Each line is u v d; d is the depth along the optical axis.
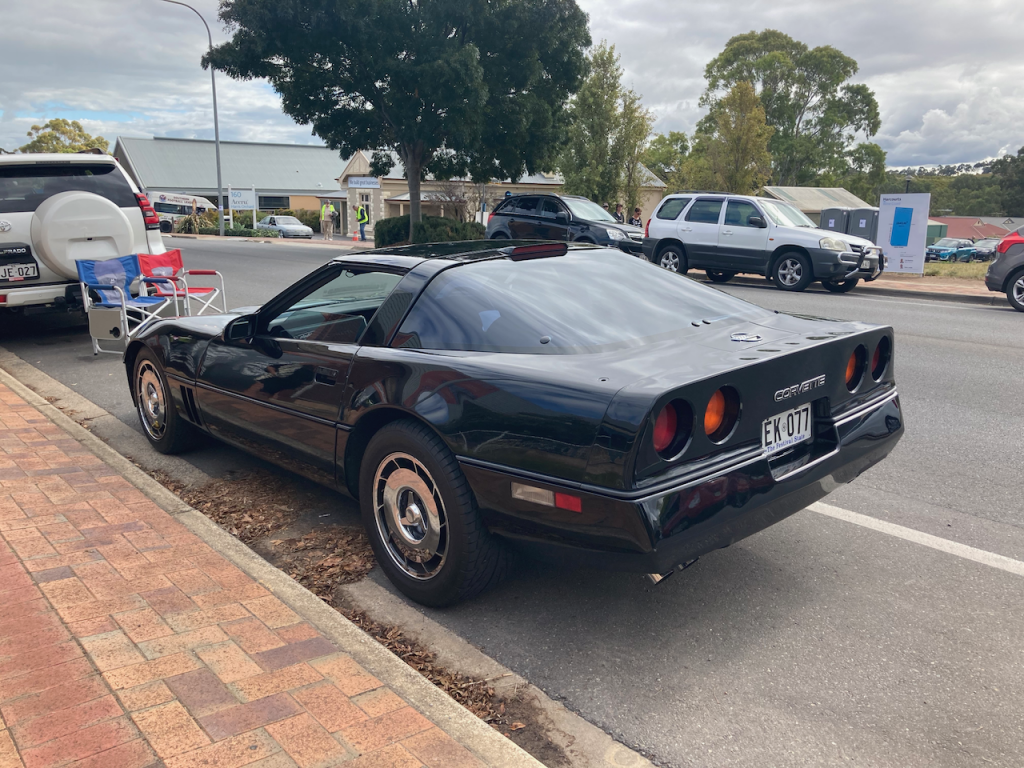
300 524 3.98
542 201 18.28
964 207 111.69
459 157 24.59
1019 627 3.01
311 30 20.64
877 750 2.33
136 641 2.64
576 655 2.85
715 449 2.64
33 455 4.61
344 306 3.59
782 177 67.81
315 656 2.58
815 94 67.81
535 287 3.30
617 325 3.14
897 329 10.24
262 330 4.00
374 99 22.59
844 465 3.14
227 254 23.62
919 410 6.26
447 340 3.10
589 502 2.51
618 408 2.47
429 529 3.05
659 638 2.96
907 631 2.99
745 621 3.07
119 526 3.61
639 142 35.22
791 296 13.84
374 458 3.19
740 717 2.49
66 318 10.63
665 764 2.28
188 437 4.89
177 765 2.04
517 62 22.59
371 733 2.20
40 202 8.18
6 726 2.19
